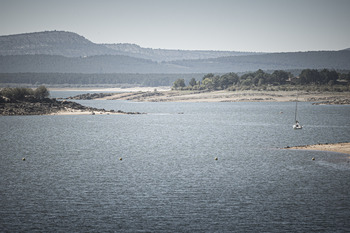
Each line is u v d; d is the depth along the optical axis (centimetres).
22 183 11956
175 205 9994
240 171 13475
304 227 8694
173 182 12069
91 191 11125
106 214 9412
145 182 12062
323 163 14512
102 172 13388
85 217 9238
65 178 12562
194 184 11825
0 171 13525
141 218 9162
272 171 13412
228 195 10756
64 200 10350
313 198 10469
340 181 12062
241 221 9000
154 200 10356
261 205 9975
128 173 13238
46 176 12825
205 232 8462
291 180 12225
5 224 8831
